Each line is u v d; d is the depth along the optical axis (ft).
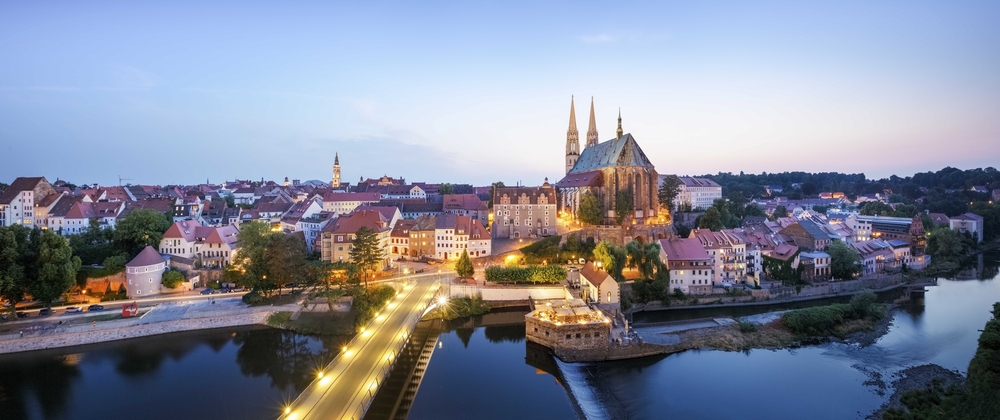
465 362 298.15
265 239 420.77
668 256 419.54
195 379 268.21
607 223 588.91
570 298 373.40
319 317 347.97
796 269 438.40
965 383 246.68
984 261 610.24
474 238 501.56
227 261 445.78
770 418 228.84
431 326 364.79
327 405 191.01
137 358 294.46
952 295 434.71
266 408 237.25
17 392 252.83
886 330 339.16
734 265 444.55
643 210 589.73
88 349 305.12
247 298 368.07
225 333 334.85
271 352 305.32
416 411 233.14
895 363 285.43
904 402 237.04
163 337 325.42
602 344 299.38
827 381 264.72
